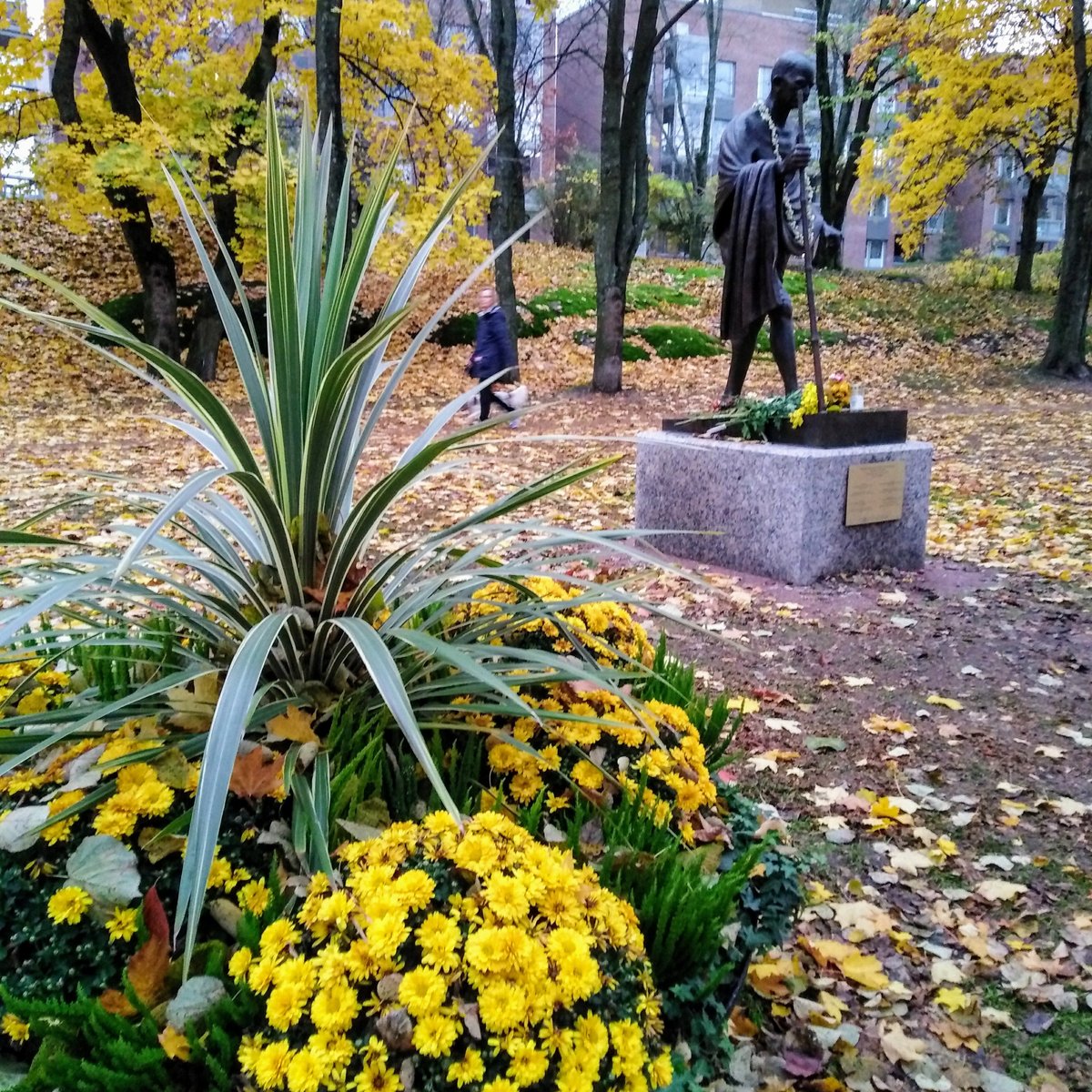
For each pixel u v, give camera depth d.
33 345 11.75
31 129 10.94
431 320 2.06
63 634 1.73
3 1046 1.29
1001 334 16.67
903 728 3.38
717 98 30.16
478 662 1.67
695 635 4.26
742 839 1.92
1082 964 2.25
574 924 1.25
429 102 10.40
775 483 4.91
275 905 1.32
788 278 18.75
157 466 7.35
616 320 12.41
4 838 1.36
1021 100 14.05
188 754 1.56
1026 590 4.94
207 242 14.45
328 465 1.79
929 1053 1.97
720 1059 1.73
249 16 10.12
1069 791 3.02
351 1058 1.09
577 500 6.71
